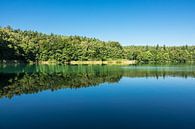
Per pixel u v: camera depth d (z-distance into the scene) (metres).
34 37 194.50
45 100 32.72
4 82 50.97
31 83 49.59
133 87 45.72
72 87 44.81
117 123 22.12
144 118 23.81
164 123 22.06
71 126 21.30
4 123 22.27
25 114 25.48
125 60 186.88
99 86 46.62
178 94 38.00
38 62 157.38
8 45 138.62
